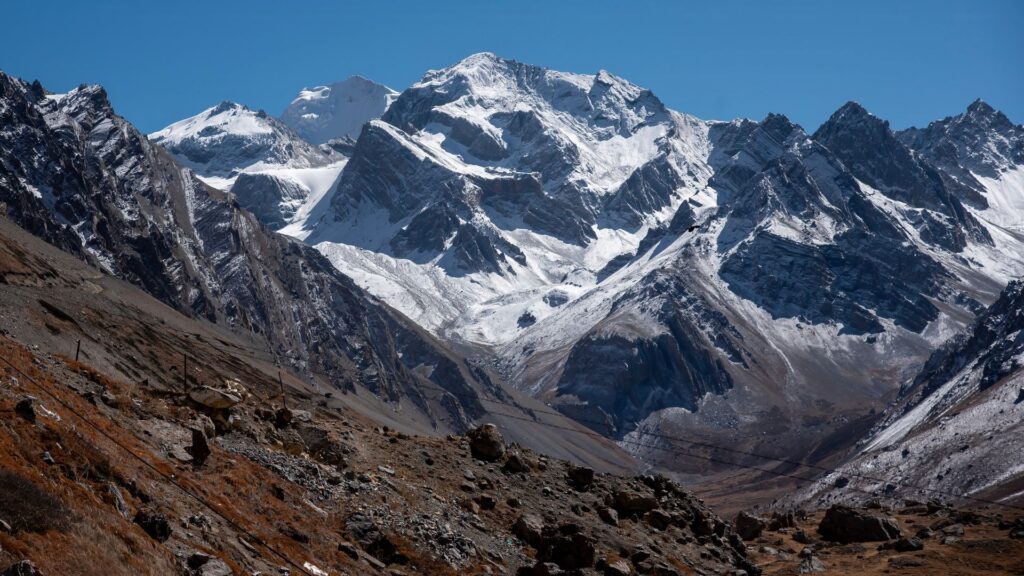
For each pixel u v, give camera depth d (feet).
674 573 197.88
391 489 185.98
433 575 162.50
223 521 141.18
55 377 165.37
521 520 193.06
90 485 127.03
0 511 106.73
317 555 149.07
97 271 636.07
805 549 315.58
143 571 112.78
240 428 184.03
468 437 232.12
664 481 256.52
